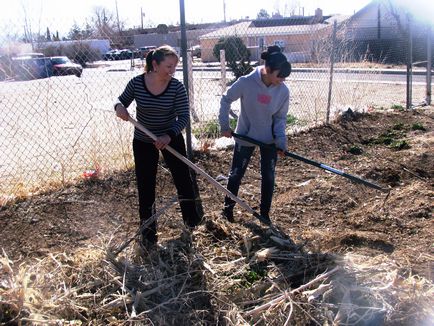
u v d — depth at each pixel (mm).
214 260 3988
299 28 13555
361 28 30609
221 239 4312
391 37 28484
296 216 5129
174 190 5852
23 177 6156
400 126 9078
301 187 5949
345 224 4895
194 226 4543
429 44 11734
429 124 9367
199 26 18891
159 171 6293
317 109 10250
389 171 6438
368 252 4234
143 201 4312
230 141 7715
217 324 3342
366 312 3309
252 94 4391
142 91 3955
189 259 3900
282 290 3580
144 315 3299
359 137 8430
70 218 5062
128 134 6602
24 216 5074
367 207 5285
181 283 3676
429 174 6359
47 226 4887
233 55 11000
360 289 3455
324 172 6559
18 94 8891
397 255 4141
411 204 5195
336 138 8289
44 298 3301
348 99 11344
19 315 3074
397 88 16266
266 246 4203
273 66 4121
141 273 3680
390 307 3312
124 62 8570
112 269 3676
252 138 4551
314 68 10477
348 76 12398
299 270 3850
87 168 6312
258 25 24828
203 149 7090
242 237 4305
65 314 3254
